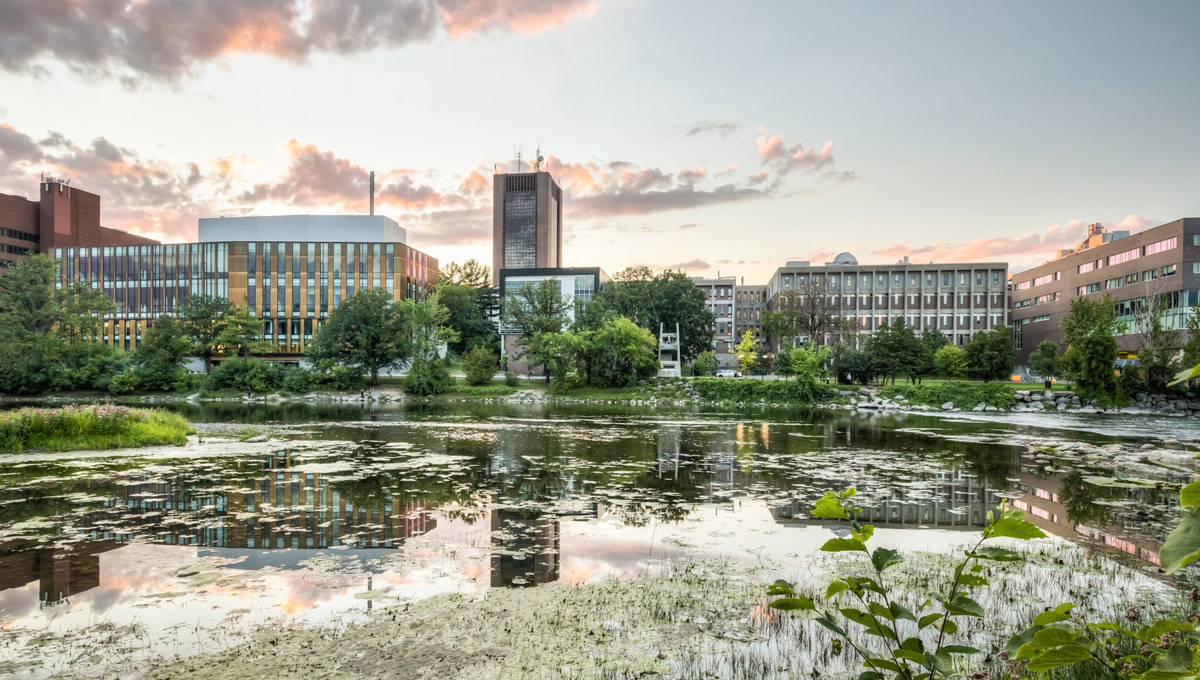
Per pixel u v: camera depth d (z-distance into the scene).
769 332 102.06
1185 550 1.92
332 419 40.47
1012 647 3.10
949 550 11.24
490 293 105.81
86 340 74.12
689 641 7.29
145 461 20.89
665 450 24.75
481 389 69.25
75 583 9.22
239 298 94.31
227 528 12.46
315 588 9.07
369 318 70.81
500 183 173.25
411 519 13.28
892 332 62.56
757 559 10.54
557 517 13.51
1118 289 76.38
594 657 6.88
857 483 17.69
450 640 7.30
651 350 72.44
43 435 23.47
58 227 117.69
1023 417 45.00
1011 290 111.88
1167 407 50.38
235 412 47.66
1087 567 10.19
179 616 8.00
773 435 30.81
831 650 7.00
